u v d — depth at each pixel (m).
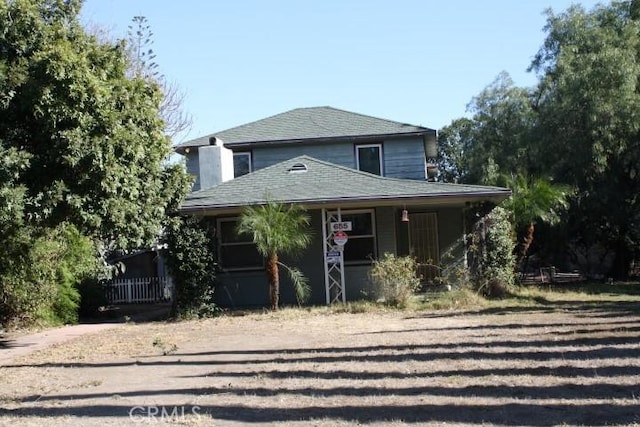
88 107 10.25
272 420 7.01
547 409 7.00
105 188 10.37
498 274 19.22
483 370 8.98
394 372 9.13
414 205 19.98
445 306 17.14
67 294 18.08
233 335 13.79
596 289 22.09
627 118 23.72
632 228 26.09
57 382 9.68
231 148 24.89
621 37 26.56
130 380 9.50
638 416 6.61
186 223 17.94
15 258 15.29
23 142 10.34
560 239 26.88
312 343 12.07
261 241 17.36
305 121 26.22
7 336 15.65
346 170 20.45
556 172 25.59
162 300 26.48
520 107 34.97
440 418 6.82
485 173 31.47
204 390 8.56
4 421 7.39
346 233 20.00
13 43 10.51
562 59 26.38
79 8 11.99
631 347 10.24
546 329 12.48
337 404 7.57
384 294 17.83
